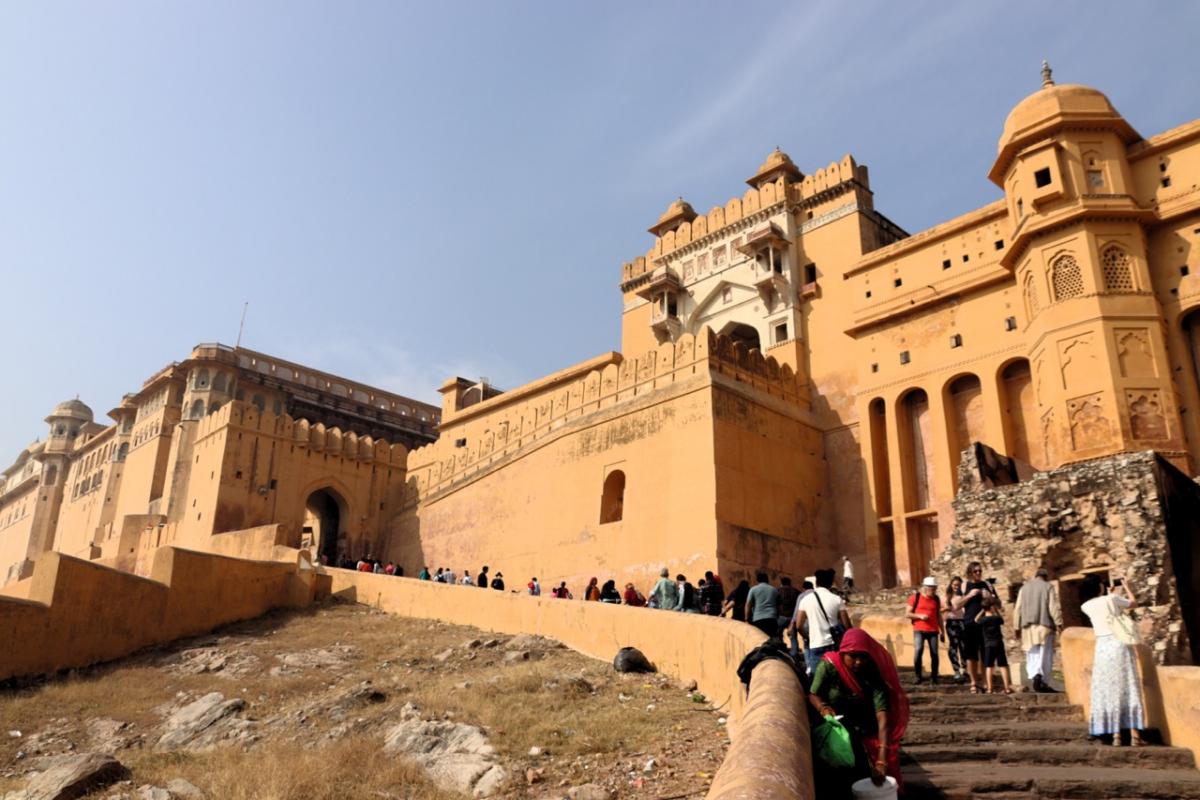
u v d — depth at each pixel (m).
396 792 9.19
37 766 11.79
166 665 17.27
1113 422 18.75
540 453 27.94
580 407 27.50
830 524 25.42
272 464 33.72
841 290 27.52
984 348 23.03
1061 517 13.54
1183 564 12.49
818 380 27.20
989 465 17.55
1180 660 11.52
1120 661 7.41
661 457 23.70
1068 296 20.28
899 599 20.50
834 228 28.36
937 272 24.64
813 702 6.16
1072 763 7.05
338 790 9.25
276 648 17.89
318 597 23.19
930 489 23.80
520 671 13.34
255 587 21.75
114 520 45.12
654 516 23.16
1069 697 8.73
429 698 12.15
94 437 51.50
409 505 35.03
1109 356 19.20
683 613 12.72
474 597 19.22
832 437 26.30
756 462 23.66
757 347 31.28
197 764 10.90
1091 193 20.61
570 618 15.87
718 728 9.64
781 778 3.74
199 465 34.44
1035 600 9.80
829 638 8.25
